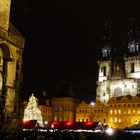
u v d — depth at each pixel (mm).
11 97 64188
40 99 191875
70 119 187875
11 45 64875
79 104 191250
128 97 172500
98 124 90062
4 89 60312
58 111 191500
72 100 193500
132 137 51469
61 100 192250
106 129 94562
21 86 69062
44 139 42250
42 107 182500
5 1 62844
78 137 47219
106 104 182250
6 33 62312
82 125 90312
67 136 49625
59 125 93438
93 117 182375
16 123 64250
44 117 184500
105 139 49219
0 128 58219
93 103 185750
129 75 195875
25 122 92625
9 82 63719
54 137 45312
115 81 191500
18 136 43344
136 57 195625
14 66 65938
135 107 166375
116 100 173500
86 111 186000
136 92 182125
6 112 61688
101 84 198125
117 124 168875
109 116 173000
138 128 93000
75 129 89812
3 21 62031
